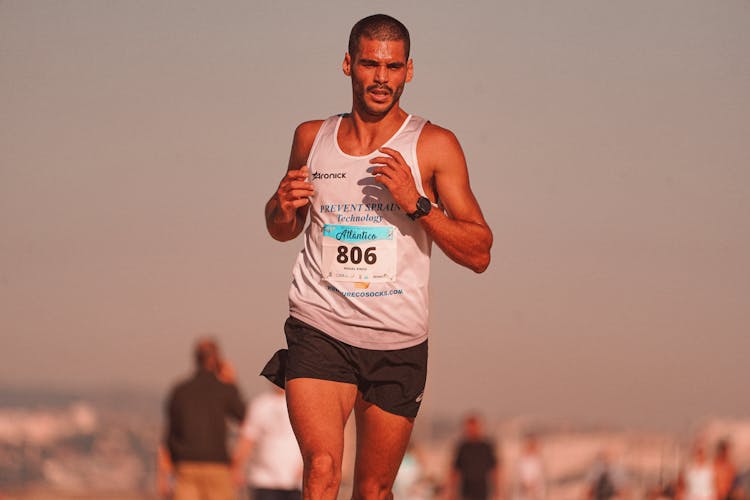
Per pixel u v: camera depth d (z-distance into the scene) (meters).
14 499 52.56
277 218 12.56
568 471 54.19
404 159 12.15
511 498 54.38
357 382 12.59
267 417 26.92
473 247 12.05
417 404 12.72
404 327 12.39
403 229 12.28
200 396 26.47
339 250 12.39
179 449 26.47
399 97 12.33
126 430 63.91
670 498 47.06
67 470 57.72
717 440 46.28
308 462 11.91
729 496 45.66
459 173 12.28
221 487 26.50
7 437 59.22
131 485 58.59
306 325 12.54
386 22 12.13
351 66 12.27
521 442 54.81
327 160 12.42
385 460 12.82
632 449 48.88
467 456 44.31
